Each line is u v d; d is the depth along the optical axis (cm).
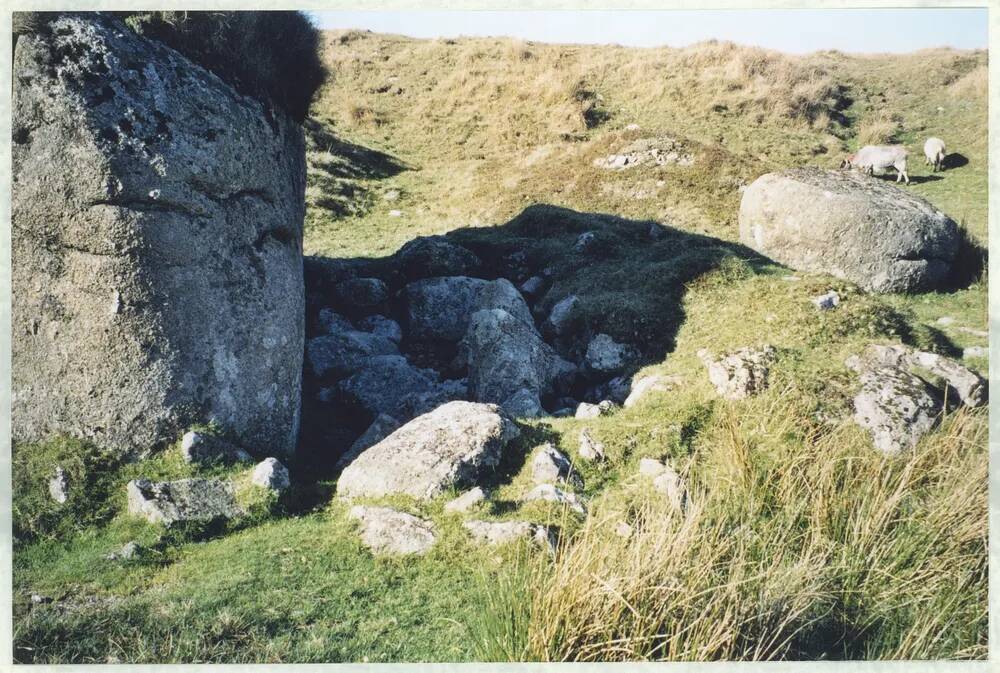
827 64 2992
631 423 789
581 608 441
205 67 801
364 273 1384
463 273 1391
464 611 531
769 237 1298
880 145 2103
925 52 3297
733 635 434
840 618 501
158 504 650
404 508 660
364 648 489
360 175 2142
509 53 2953
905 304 1157
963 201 1706
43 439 696
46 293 698
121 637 488
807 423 745
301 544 625
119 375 703
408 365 1055
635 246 1389
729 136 2270
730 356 867
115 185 694
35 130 687
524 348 995
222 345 766
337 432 942
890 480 636
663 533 468
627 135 1981
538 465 714
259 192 845
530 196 1861
